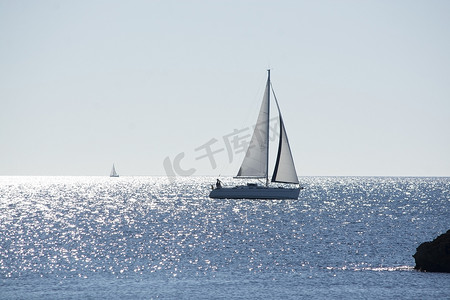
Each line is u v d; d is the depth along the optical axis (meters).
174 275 131.88
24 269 138.00
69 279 127.06
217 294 114.44
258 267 141.75
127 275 131.75
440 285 120.44
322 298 111.44
